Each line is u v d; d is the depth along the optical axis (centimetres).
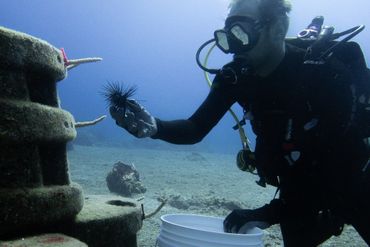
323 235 305
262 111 248
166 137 228
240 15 233
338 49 244
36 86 220
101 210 262
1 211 181
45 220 202
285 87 238
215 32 244
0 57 189
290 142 237
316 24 292
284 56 241
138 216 276
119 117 185
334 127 233
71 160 1442
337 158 236
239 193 920
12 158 192
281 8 234
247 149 277
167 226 257
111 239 250
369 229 234
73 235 228
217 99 256
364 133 238
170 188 920
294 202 254
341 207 244
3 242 181
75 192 227
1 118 184
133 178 820
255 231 271
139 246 424
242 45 231
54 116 216
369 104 237
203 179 1159
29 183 200
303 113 235
